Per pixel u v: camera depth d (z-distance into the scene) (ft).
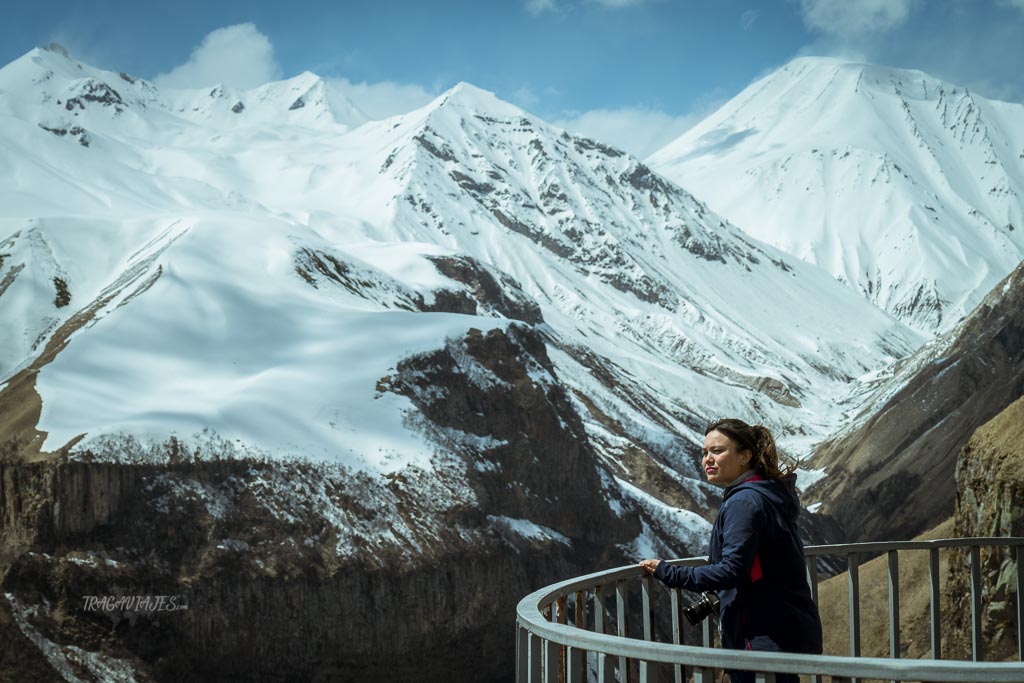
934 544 22.77
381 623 220.23
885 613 100.42
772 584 16.69
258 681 212.02
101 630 206.08
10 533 217.15
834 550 21.81
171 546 217.97
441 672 226.17
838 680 11.98
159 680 204.33
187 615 209.97
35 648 201.05
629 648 12.80
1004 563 65.21
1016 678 11.09
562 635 13.75
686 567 17.15
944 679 11.34
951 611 76.89
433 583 227.40
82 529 216.13
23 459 225.97
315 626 216.13
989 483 69.46
